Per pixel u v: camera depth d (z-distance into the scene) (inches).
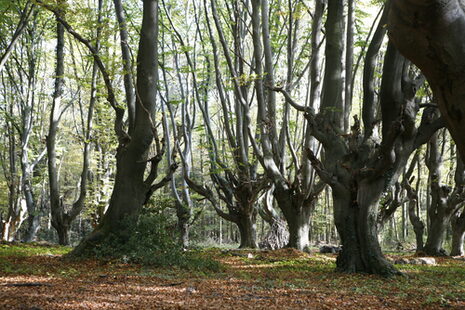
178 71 866.1
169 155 858.8
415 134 458.6
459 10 165.0
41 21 960.3
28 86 938.1
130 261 480.1
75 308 242.1
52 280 351.3
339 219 484.7
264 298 299.0
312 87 650.8
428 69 180.7
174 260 477.7
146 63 527.5
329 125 518.3
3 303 245.8
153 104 533.0
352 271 470.0
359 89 1131.3
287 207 741.3
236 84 725.9
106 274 399.2
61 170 1503.4
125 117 1174.3
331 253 842.8
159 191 1480.1
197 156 1608.0
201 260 495.5
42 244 784.3
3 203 1233.4
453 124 187.9
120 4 569.9
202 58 960.3
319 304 281.6
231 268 511.8
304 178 727.1
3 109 1031.0
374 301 298.8
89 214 1077.8
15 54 933.2
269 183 820.0
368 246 465.7
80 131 1334.9
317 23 634.8
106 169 1056.2
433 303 290.4
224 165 866.8
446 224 839.1
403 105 414.6
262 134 738.2
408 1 163.5
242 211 841.5
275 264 566.3
